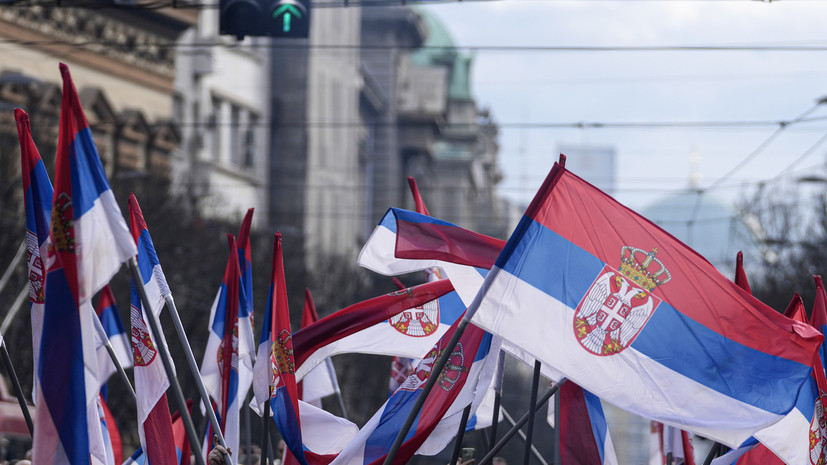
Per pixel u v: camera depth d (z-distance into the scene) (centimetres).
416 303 1984
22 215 6881
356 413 8988
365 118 19900
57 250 1502
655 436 2523
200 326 7662
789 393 1659
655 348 1667
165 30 11331
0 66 9444
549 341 1642
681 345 1670
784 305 8062
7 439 4856
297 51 15412
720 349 1670
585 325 1652
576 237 1678
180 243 7962
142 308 1733
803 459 1873
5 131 7331
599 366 1642
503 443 1802
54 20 10019
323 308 10256
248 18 2814
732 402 1656
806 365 1667
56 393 1490
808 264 8175
